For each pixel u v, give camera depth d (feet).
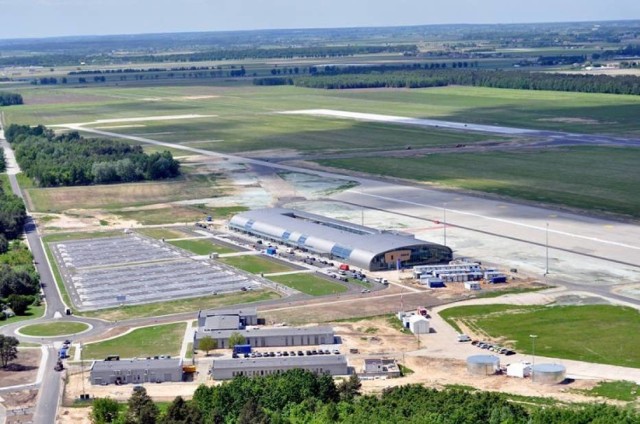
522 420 590.14
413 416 592.19
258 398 647.97
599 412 605.73
